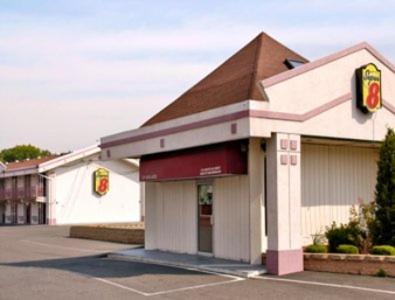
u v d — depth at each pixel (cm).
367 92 1622
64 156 5097
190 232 1809
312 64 1532
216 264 1543
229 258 1627
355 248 1459
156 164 1834
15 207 5850
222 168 1517
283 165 1449
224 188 1652
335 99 1573
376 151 1869
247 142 1536
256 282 1314
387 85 1703
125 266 1658
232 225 1617
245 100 1458
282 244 1427
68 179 5200
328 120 1552
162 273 1489
